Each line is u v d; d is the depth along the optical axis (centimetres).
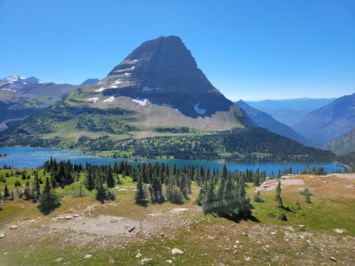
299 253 4712
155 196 8938
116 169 17062
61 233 5362
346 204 7900
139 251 4403
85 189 10825
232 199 6750
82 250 4500
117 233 5294
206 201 6806
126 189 11162
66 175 13425
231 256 4434
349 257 4659
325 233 5706
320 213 7019
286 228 5900
